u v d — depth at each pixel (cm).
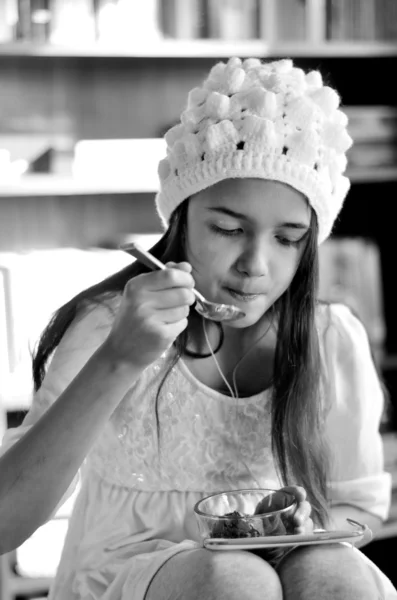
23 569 245
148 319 116
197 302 126
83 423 122
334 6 292
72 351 147
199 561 118
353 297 304
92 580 143
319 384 151
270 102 134
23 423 146
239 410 150
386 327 326
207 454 149
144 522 147
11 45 263
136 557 133
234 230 132
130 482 149
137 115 305
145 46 271
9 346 261
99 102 301
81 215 304
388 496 165
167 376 147
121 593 131
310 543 118
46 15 267
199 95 144
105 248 296
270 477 154
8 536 126
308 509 125
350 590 116
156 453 148
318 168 137
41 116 295
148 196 310
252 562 117
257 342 152
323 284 302
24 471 122
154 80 305
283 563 120
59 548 247
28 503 123
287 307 146
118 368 121
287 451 149
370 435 163
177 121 299
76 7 269
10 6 266
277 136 132
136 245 116
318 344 149
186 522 147
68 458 123
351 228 329
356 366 162
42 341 152
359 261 305
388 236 331
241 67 147
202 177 132
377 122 296
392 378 306
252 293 132
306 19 289
